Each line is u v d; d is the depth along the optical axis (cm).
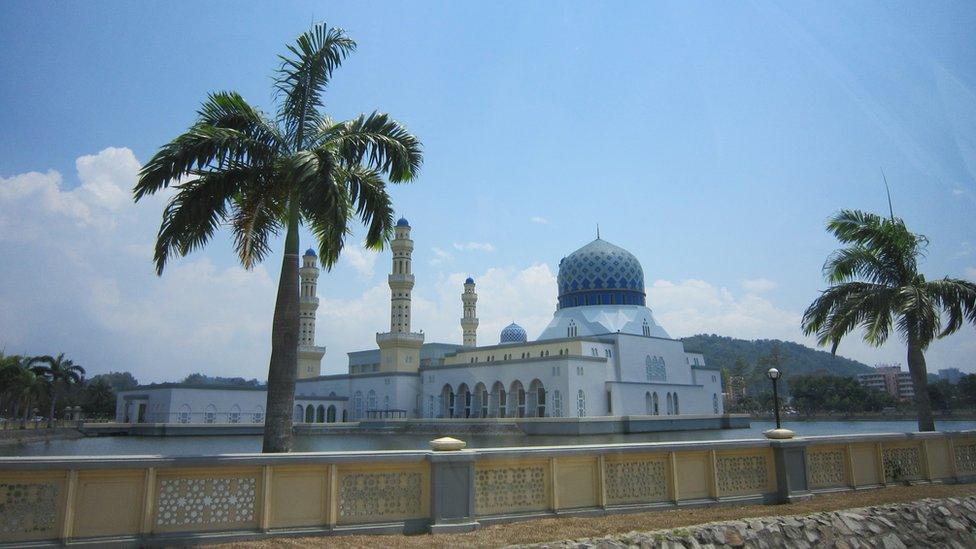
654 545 1376
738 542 1473
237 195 1827
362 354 14862
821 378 14050
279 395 1711
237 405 10794
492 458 1474
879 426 9156
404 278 11831
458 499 1400
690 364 12088
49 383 8994
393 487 1398
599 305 11675
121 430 9350
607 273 11769
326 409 12050
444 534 1349
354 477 1370
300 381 13012
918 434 2239
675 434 8656
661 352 11162
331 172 1658
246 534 1253
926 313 2412
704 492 1750
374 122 1920
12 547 1090
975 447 2420
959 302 2605
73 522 1146
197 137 1645
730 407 16150
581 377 9575
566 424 8444
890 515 1761
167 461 1211
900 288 2552
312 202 1633
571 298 11962
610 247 12006
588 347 10081
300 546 1222
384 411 11181
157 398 10531
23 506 1116
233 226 1917
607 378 10131
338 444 7069
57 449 6147
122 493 1193
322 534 1301
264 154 1784
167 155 1639
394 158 1872
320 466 1338
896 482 2152
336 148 1738
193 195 1708
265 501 1279
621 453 1642
